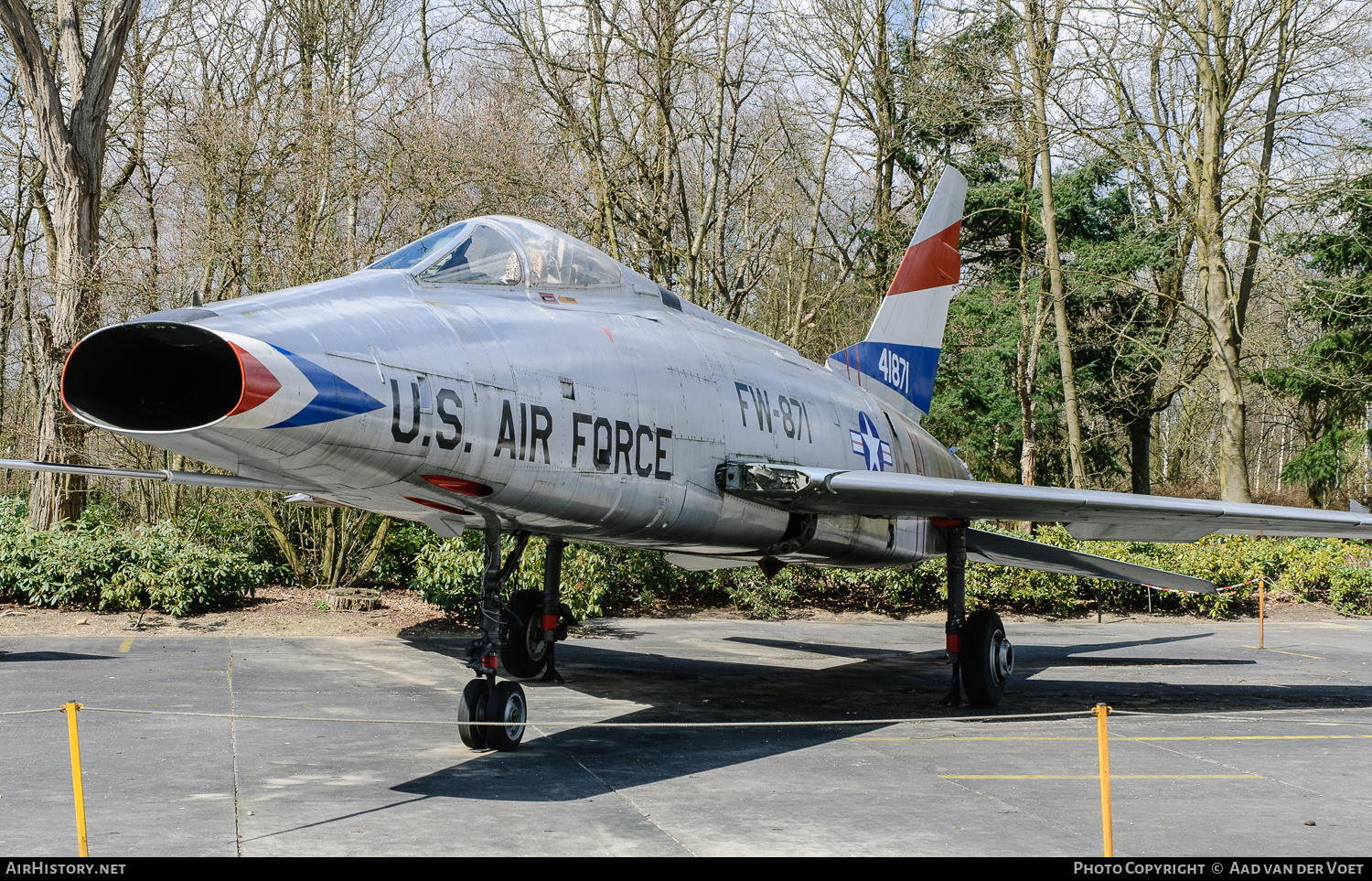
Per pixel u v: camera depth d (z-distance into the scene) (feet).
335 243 51.98
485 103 65.87
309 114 55.47
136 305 50.80
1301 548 67.56
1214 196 73.51
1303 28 69.56
